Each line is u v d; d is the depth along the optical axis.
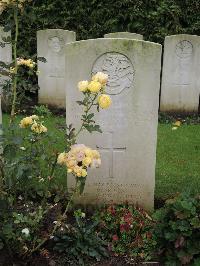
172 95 3.40
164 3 3.72
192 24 3.78
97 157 1.30
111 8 3.75
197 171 2.25
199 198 1.51
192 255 1.44
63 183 1.96
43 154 1.43
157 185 2.06
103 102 1.28
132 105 1.68
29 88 1.53
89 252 1.54
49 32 3.31
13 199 1.56
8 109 3.15
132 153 1.75
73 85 1.67
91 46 1.62
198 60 3.30
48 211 1.71
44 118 3.14
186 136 2.84
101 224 1.67
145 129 1.71
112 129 1.72
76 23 3.83
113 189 1.81
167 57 3.31
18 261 1.45
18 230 1.44
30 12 1.46
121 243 1.60
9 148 1.36
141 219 1.69
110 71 1.65
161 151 2.53
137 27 3.79
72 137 1.37
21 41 3.84
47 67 3.39
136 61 1.63
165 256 1.54
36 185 1.80
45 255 1.51
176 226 1.45
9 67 1.46
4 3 1.35
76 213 1.72
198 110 3.61
